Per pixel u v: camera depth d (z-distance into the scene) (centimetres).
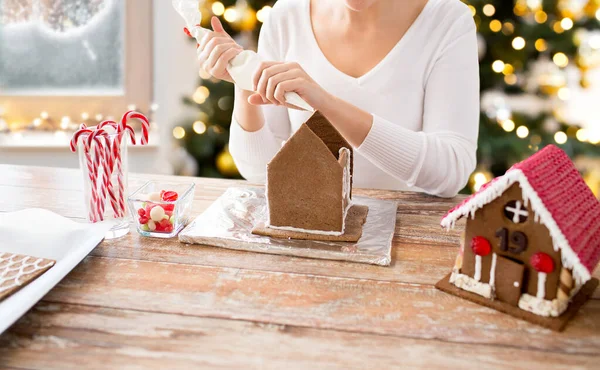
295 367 62
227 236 93
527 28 201
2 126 260
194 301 75
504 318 72
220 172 233
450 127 132
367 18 141
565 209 72
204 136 223
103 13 257
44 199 114
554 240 69
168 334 68
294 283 80
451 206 114
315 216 93
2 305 70
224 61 108
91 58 261
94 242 87
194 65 262
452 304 75
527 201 71
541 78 219
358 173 151
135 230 99
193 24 112
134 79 262
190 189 100
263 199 112
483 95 217
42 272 78
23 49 259
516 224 73
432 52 140
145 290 78
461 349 65
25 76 262
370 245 90
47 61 261
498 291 75
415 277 83
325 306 74
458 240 96
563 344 67
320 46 148
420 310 74
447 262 87
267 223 96
